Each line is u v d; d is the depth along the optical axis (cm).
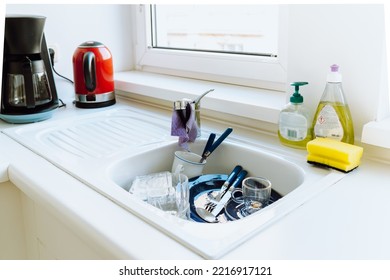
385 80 93
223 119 128
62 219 74
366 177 85
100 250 64
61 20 153
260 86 140
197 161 108
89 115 137
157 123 129
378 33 88
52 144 111
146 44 175
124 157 100
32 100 124
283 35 128
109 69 146
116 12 171
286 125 102
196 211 93
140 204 73
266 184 91
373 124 91
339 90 93
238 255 59
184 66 162
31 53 124
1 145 110
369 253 59
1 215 105
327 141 92
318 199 75
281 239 62
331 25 95
